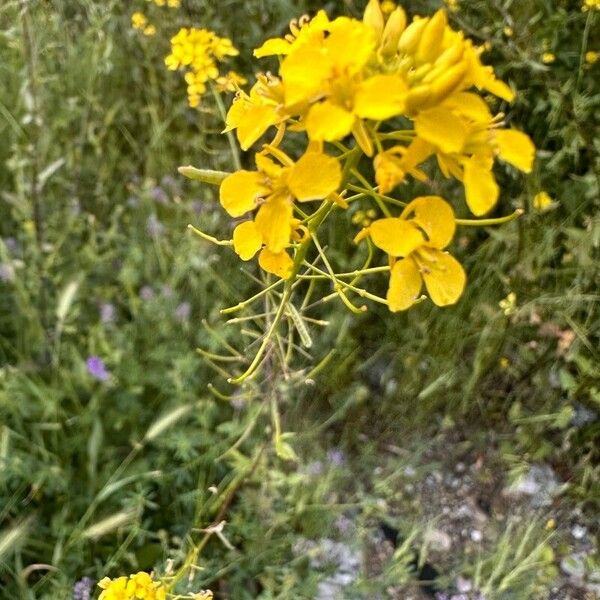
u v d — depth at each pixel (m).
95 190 0.29
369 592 0.22
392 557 0.23
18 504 0.22
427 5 0.25
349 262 0.28
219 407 0.25
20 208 0.25
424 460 0.27
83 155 0.29
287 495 0.24
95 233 0.27
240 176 0.11
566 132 0.23
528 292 0.25
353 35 0.10
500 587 0.22
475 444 0.27
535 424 0.26
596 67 0.25
